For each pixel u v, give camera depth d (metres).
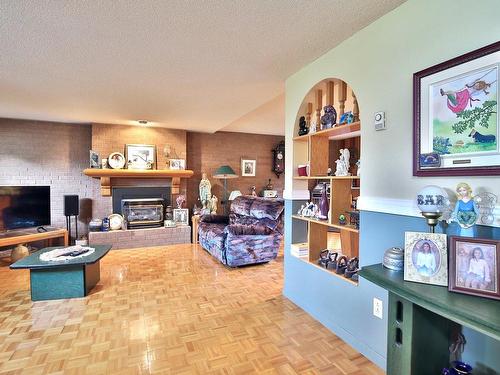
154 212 5.23
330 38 1.95
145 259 4.14
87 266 2.87
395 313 1.30
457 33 1.32
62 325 2.22
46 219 4.36
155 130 5.21
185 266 3.81
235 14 1.64
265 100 3.39
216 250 4.00
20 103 3.53
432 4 1.43
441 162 1.38
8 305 2.58
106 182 4.88
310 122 2.55
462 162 1.29
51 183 4.75
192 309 2.52
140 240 4.86
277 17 1.68
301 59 2.27
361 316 1.90
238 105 3.61
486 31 1.21
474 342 1.30
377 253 1.77
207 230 4.43
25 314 2.41
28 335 2.08
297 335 2.11
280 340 2.04
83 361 1.79
